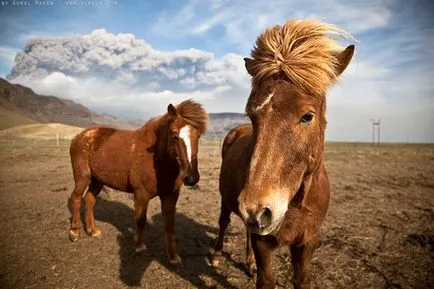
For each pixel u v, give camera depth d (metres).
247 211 1.69
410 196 8.04
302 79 1.77
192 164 4.28
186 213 6.59
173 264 4.34
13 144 26.39
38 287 3.73
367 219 6.02
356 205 7.09
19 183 9.65
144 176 4.51
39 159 15.77
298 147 1.81
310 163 1.95
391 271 3.96
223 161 3.97
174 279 3.96
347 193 8.37
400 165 15.12
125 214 6.62
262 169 1.74
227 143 4.35
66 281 3.88
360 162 16.50
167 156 4.43
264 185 1.71
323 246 4.71
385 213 6.45
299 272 2.63
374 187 9.23
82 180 5.22
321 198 2.42
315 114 1.84
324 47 1.90
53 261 4.38
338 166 14.61
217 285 3.82
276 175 1.75
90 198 5.48
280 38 1.97
